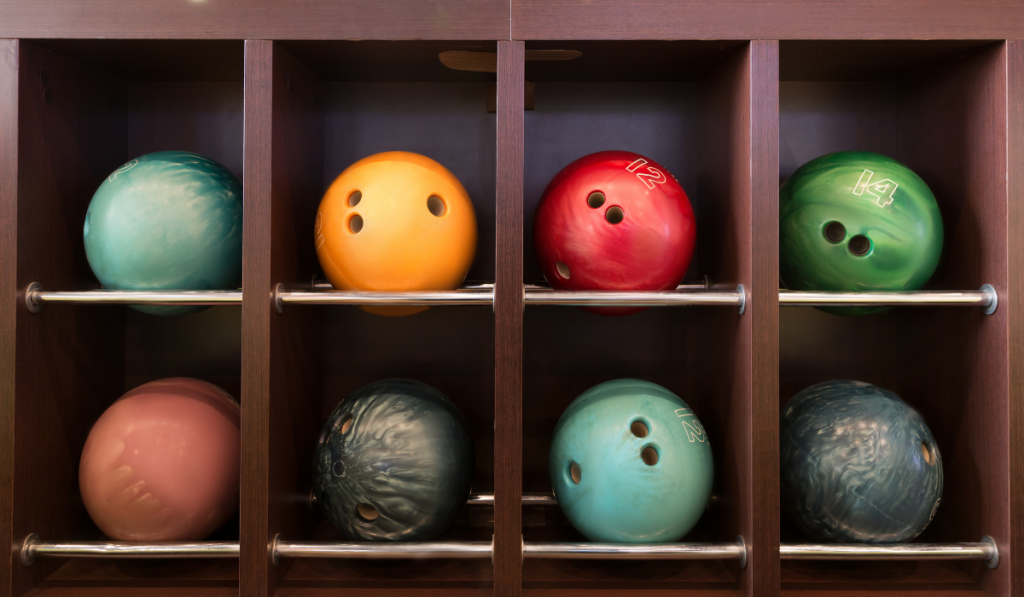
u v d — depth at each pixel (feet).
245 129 3.89
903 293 3.92
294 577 4.11
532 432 5.12
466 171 5.15
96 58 4.42
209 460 4.04
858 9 3.88
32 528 4.03
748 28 3.87
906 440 3.91
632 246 3.98
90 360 4.69
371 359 5.14
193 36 3.92
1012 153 3.87
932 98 4.61
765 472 3.83
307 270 4.62
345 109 5.12
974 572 4.10
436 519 4.00
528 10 3.88
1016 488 3.84
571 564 4.31
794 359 5.17
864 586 4.04
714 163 4.56
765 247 3.85
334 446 4.01
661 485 3.82
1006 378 3.87
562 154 5.13
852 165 4.17
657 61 4.39
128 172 4.12
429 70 4.68
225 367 5.17
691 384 5.08
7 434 3.89
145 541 3.97
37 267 4.09
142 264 4.00
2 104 3.91
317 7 3.91
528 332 5.13
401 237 3.96
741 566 3.94
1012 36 3.86
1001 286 3.91
